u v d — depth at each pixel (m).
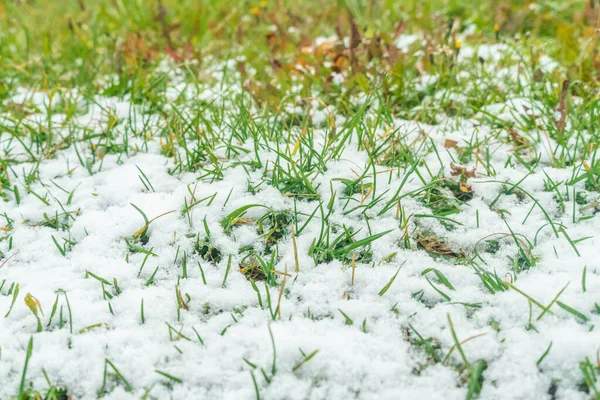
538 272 0.86
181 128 1.06
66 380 0.80
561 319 0.82
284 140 1.04
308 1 1.64
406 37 1.36
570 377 0.79
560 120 1.03
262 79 1.17
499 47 1.32
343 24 1.20
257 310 0.84
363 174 0.95
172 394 0.79
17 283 0.87
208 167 1.01
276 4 1.42
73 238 0.93
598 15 1.16
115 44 1.29
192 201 0.95
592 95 1.10
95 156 1.05
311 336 0.82
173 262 0.89
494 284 0.85
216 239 0.91
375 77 1.11
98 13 1.59
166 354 0.81
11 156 1.05
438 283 0.86
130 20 1.54
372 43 1.14
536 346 0.80
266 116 1.06
